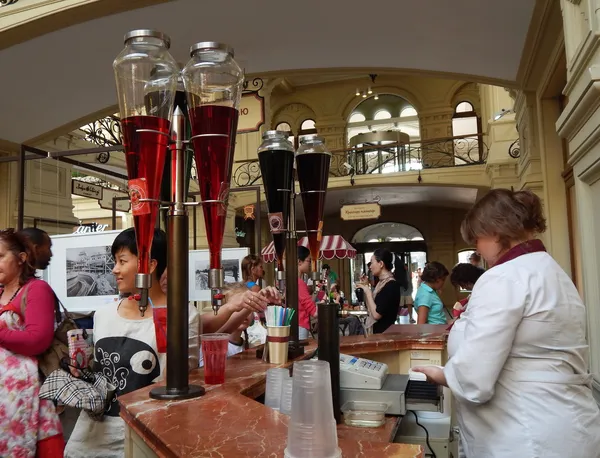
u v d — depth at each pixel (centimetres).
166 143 122
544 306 128
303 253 391
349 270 1600
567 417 125
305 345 220
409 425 201
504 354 126
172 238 132
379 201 1420
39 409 189
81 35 411
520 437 126
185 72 127
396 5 394
